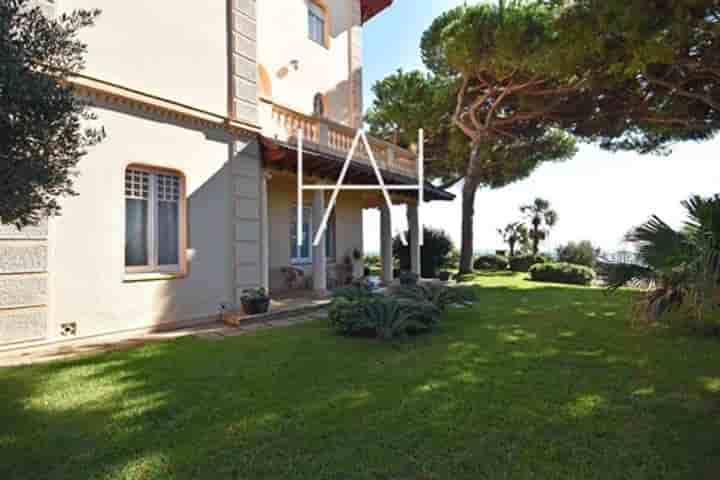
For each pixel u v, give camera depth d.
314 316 8.16
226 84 8.12
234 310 8.05
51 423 3.23
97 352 5.38
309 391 3.89
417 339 5.98
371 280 11.02
